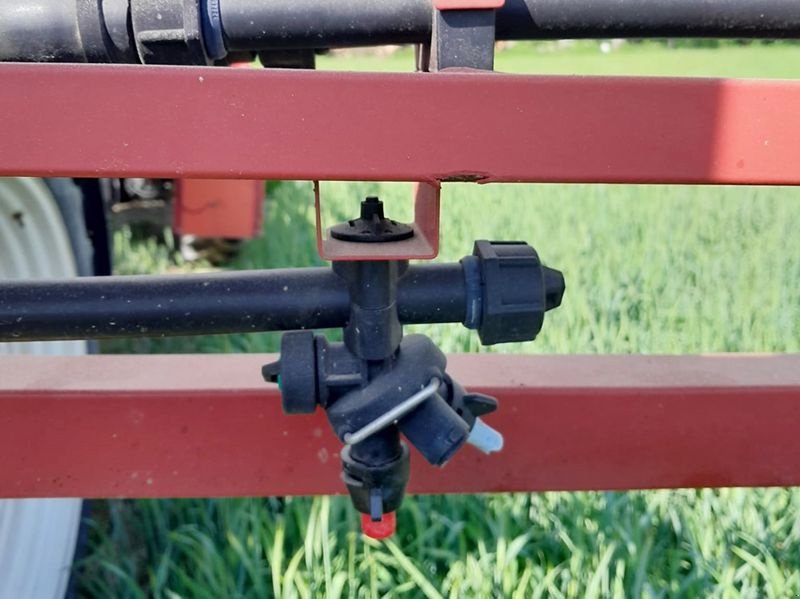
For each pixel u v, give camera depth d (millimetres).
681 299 3232
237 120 734
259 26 896
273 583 1613
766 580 1621
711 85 760
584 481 1236
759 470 1226
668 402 1198
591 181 770
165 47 890
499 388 1202
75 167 733
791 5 911
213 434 1189
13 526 1550
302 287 993
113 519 1873
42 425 1162
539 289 950
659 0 901
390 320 952
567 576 1661
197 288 990
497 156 757
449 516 1894
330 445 1207
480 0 829
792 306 3021
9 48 924
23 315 967
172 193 3672
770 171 779
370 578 1686
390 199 5180
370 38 915
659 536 1833
